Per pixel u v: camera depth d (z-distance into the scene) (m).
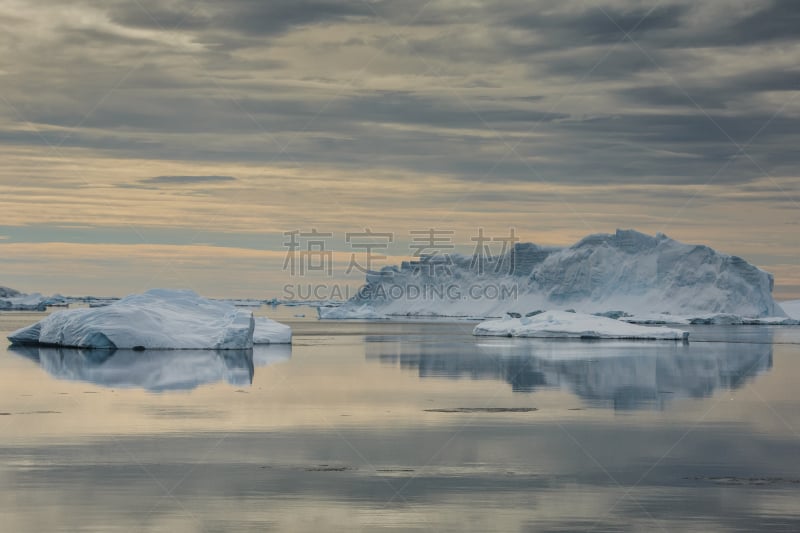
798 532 35.38
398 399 76.12
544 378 96.50
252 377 94.06
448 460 49.00
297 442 54.12
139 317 135.88
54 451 50.62
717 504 39.62
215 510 38.22
